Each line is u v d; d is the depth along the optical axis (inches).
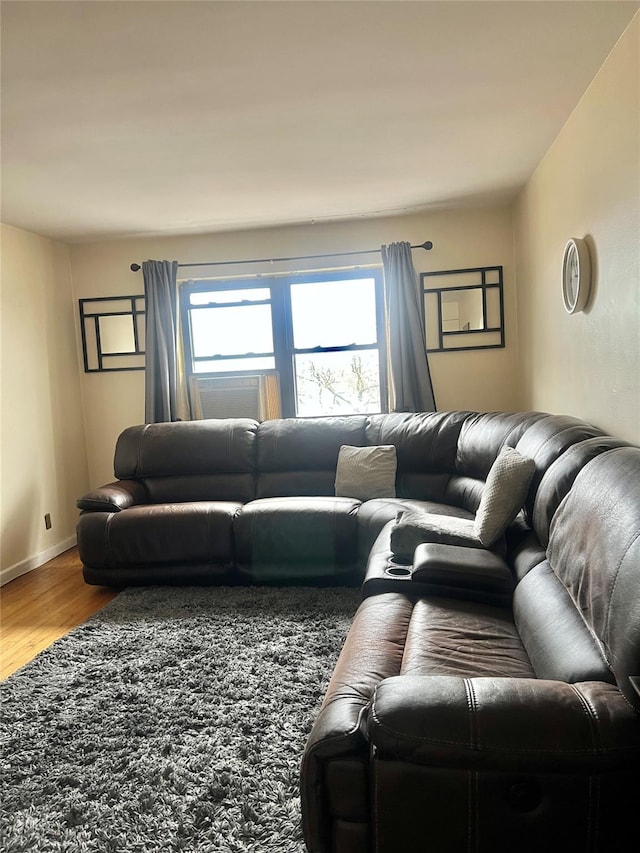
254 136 113.0
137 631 119.7
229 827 66.9
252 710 89.5
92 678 102.5
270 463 167.2
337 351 189.9
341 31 79.3
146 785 74.8
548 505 84.0
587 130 102.3
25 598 147.3
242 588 142.5
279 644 110.3
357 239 184.7
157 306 186.2
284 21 76.2
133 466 170.1
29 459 172.4
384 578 92.2
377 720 50.8
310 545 140.0
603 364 101.3
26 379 172.7
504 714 49.6
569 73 95.7
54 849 65.8
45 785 76.3
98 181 133.3
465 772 49.0
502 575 86.4
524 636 72.9
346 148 122.5
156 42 79.2
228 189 144.7
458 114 108.7
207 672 101.7
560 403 131.6
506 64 91.4
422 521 104.7
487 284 180.1
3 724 90.4
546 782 48.3
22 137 107.2
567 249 114.6
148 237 191.0
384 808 50.6
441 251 181.2
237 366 194.1
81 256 195.2
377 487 154.3
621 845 48.2
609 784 47.8
